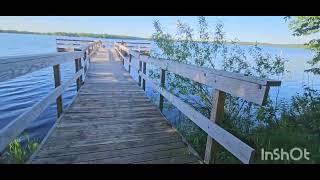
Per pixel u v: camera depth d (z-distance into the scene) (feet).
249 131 13.70
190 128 16.19
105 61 47.98
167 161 9.27
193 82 16.80
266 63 16.53
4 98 34.42
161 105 16.39
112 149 10.14
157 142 11.03
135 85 24.91
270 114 14.71
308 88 18.85
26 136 17.79
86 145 10.39
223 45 17.46
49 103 11.24
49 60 11.08
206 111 16.62
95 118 13.98
